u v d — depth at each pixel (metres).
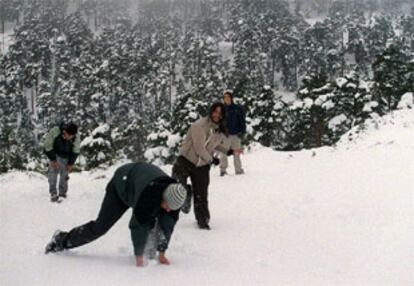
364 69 112.19
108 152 23.61
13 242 5.96
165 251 5.20
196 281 4.21
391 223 6.28
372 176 9.27
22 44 120.19
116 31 154.88
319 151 13.49
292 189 9.10
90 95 88.50
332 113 30.73
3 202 9.05
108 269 4.55
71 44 130.62
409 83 33.62
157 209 4.62
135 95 94.62
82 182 11.80
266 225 6.79
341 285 4.17
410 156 10.27
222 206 8.22
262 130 33.53
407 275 4.46
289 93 109.56
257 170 11.75
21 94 98.19
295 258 5.18
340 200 7.84
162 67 115.25
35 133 83.06
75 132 8.95
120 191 4.88
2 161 18.91
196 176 6.81
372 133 13.95
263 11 164.50
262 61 113.69
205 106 29.66
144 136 30.73
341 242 5.71
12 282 4.11
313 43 119.69
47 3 199.00
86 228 5.08
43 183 12.24
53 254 5.23
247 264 4.95
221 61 122.00
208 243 5.94
